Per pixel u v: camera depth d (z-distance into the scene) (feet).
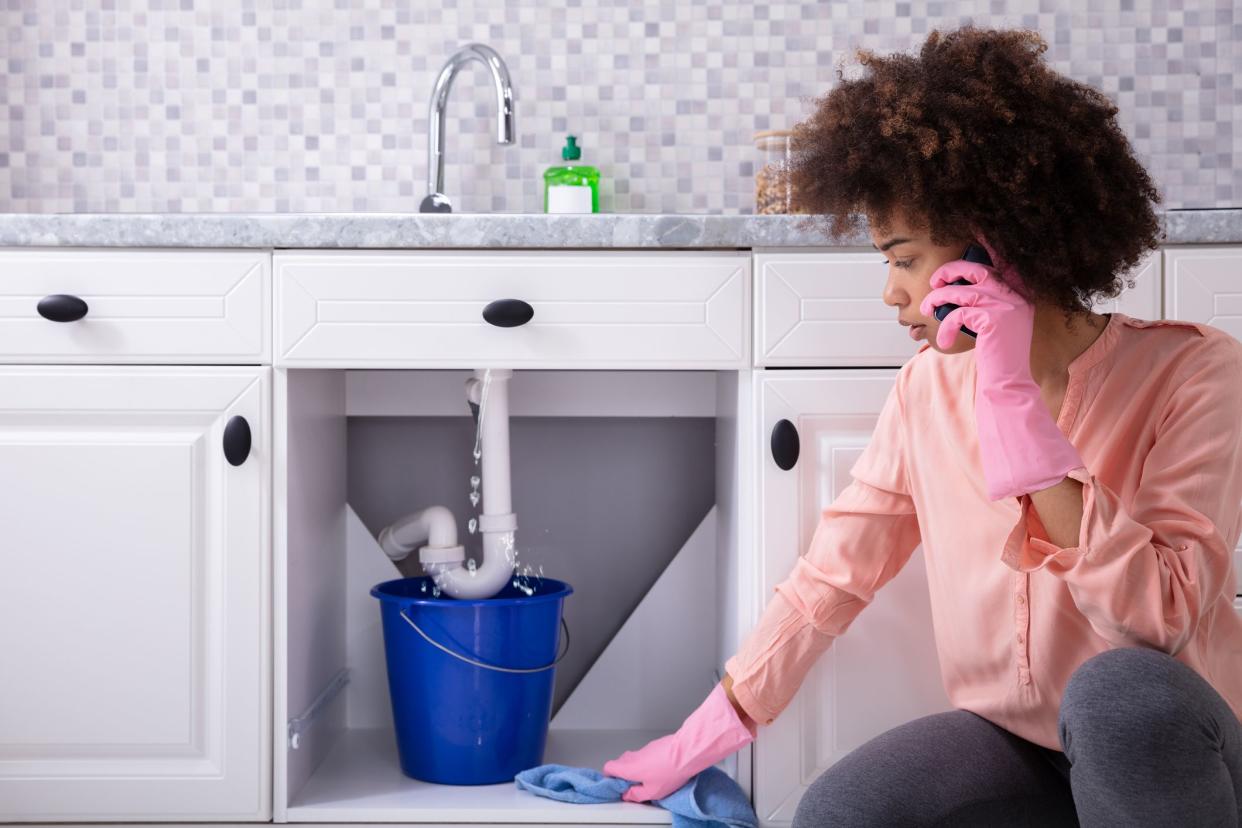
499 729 5.40
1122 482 3.60
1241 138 6.63
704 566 6.46
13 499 4.89
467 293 4.88
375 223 4.83
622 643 6.49
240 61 6.64
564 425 6.68
